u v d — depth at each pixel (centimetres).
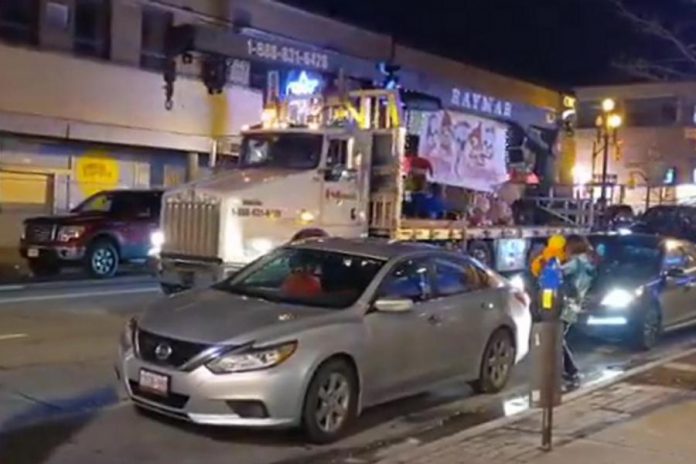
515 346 1032
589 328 1340
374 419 887
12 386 943
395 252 923
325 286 877
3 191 2378
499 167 2114
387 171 1622
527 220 2219
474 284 995
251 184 1471
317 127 1595
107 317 1405
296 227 1509
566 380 1078
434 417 905
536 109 2250
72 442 762
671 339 1477
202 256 1456
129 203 2103
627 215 3056
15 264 2208
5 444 750
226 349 748
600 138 3434
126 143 2567
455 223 1798
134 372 784
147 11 2612
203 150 2742
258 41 2259
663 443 764
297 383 757
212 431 803
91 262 1975
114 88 2531
